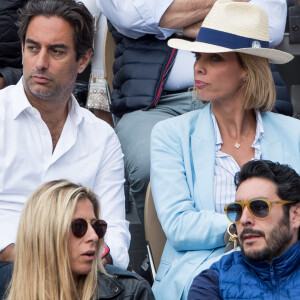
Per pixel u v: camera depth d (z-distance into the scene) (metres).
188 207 13.95
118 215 14.65
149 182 15.05
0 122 13.87
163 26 17.52
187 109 17.58
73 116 14.45
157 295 13.56
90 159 14.54
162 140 14.77
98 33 20.50
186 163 14.48
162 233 14.77
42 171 14.04
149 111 17.52
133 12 17.42
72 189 11.27
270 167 12.02
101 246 11.73
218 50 14.35
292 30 20.06
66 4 13.88
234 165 14.45
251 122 14.97
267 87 14.75
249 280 11.95
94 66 20.64
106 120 20.89
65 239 10.99
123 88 17.95
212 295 12.03
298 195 11.85
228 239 13.44
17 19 19.19
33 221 11.06
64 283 10.92
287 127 14.98
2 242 12.94
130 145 16.81
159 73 17.67
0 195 13.81
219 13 14.72
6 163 13.80
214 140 14.67
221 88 14.61
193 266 13.45
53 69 13.70
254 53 14.49
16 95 14.05
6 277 12.62
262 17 14.85
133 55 17.92
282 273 11.85
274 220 11.79
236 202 11.91
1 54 19.28
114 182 14.84
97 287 11.62
